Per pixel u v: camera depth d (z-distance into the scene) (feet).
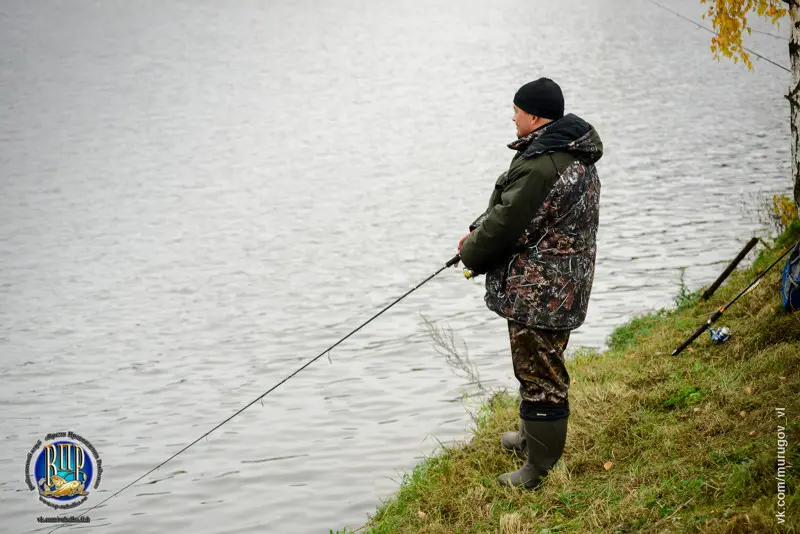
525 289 15.67
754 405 16.98
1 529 27.09
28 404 38.68
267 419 34.40
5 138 129.49
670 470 15.48
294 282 57.21
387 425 32.32
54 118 147.02
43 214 83.56
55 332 49.62
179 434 33.99
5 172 105.50
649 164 84.64
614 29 242.37
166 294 56.44
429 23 286.05
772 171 77.97
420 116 137.39
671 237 57.31
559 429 16.42
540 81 15.62
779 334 20.18
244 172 101.71
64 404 38.55
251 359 43.06
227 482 28.84
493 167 95.50
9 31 273.33
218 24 293.84
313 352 43.16
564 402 16.42
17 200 90.22
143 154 116.16
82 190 94.89
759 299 23.24
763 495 13.50
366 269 59.06
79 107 158.40
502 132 118.52
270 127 134.72
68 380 41.75
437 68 193.36
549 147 15.23
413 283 54.49
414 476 20.11
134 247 69.87
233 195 89.15
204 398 38.04
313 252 64.80
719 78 147.43
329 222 74.43
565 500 15.83
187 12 325.42
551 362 16.06
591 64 181.27
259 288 56.34
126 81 188.55
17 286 59.93
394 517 18.21
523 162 15.34
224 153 114.93
